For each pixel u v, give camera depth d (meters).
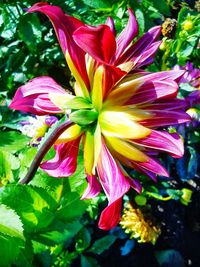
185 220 0.52
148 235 0.44
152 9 0.44
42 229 0.28
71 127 0.21
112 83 0.20
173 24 0.40
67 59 0.20
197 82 0.41
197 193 0.53
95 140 0.21
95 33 0.18
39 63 0.44
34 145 0.36
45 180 0.28
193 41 0.41
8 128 0.44
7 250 0.26
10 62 0.44
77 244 0.42
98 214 0.45
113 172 0.21
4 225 0.24
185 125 0.41
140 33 0.39
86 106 0.20
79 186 0.28
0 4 0.40
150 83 0.20
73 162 0.23
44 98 0.23
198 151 0.50
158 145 0.20
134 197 0.45
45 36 0.44
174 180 0.52
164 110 0.20
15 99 0.22
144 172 0.21
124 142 0.20
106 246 0.43
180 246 0.51
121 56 0.21
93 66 0.20
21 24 0.39
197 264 0.51
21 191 0.27
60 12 0.20
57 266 0.39
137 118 0.20
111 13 0.40
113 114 0.20
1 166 0.29
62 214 0.28
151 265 0.49
